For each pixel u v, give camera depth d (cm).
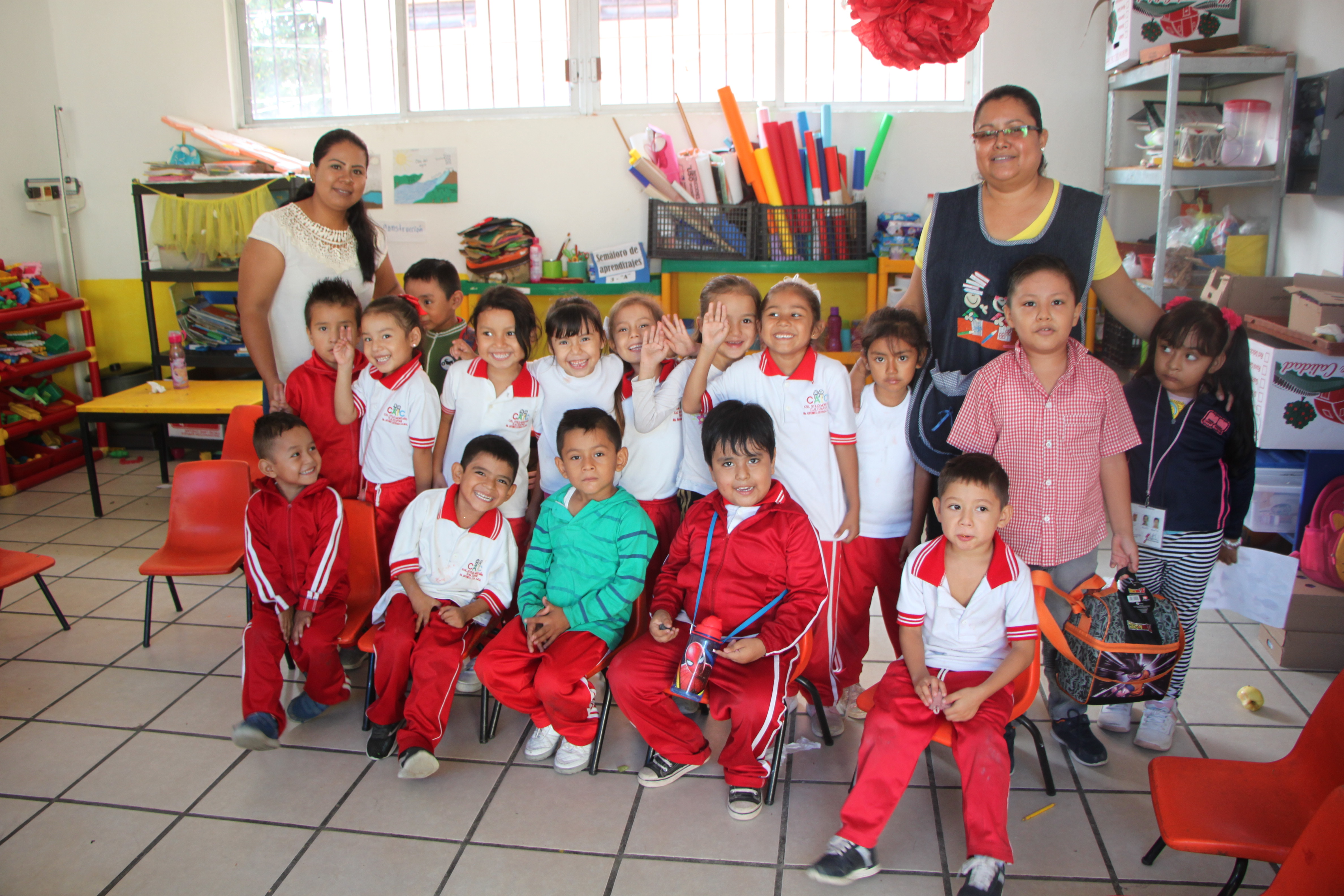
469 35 495
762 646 214
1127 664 210
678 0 477
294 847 206
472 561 246
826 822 214
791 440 239
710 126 483
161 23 501
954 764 235
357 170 285
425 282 317
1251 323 320
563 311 252
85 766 237
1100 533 226
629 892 192
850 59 476
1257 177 368
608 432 229
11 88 489
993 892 182
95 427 528
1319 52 346
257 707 237
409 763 221
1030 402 217
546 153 490
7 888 194
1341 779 167
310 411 272
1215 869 196
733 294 245
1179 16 390
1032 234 223
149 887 194
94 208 521
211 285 521
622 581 231
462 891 192
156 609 333
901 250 448
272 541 248
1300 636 277
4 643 306
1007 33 453
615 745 248
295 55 507
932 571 209
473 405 266
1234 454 235
